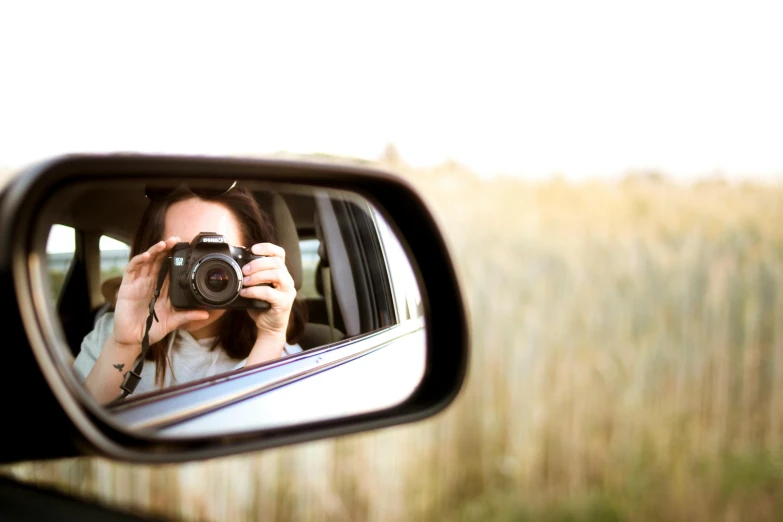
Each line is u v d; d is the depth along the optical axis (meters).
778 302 5.49
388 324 1.96
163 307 1.40
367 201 1.89
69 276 1.44
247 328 1.55
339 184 1.81
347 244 1.90
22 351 0.93
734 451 4.41
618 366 5.07
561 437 4.57
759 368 5.11
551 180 9.02
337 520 3.94
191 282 1.41
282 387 1.49
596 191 8.55
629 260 6.10
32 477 1.31
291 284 1.55
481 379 4.86
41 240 1.01
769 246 6.35
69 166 1.09
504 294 5.57
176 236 1.51
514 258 6.21
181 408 1.27
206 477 3.76
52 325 0.98
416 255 1.86
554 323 5.44
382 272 1.99
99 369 1.33
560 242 6.58
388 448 4.18
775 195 8.10
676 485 4.17
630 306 5.60
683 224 7.25
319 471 4.01
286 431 1.41
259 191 1.74
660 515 4.06
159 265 1.39
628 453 4.41
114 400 1.30
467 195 8.42
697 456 4.38
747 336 5.30
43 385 0.94
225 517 3.78
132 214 1.57
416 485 4.19
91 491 2.92
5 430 0.94
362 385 1.67
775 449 4.45
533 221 7.21
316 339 1.85
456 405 4.57
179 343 1.47
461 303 1.76
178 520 3.45
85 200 1.44
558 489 4.31
